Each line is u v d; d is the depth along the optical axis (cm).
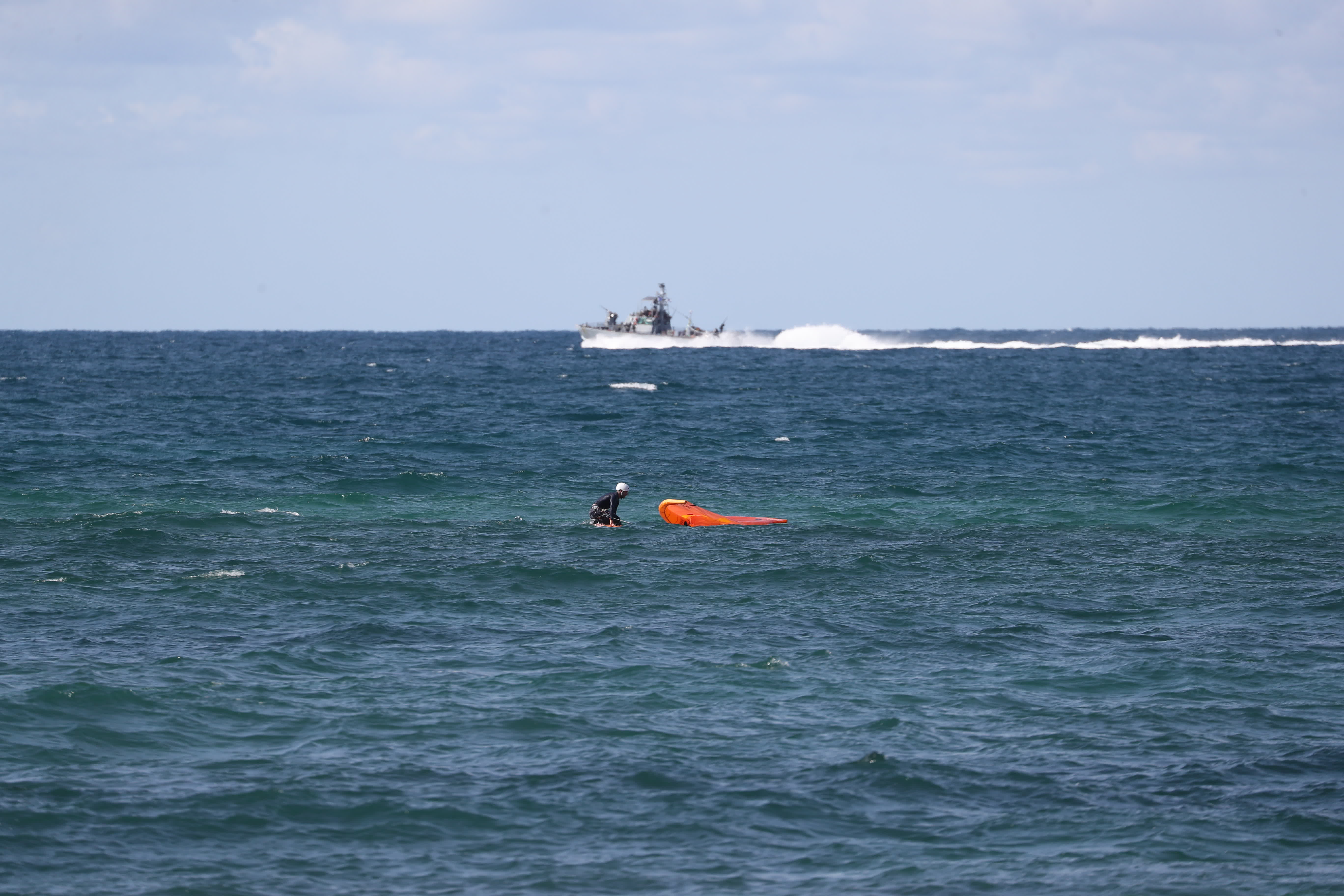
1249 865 4884
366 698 6762
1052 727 6450
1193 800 5506
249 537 11669
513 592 9519
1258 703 6838
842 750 6094
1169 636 8306
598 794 5522
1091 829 5219
